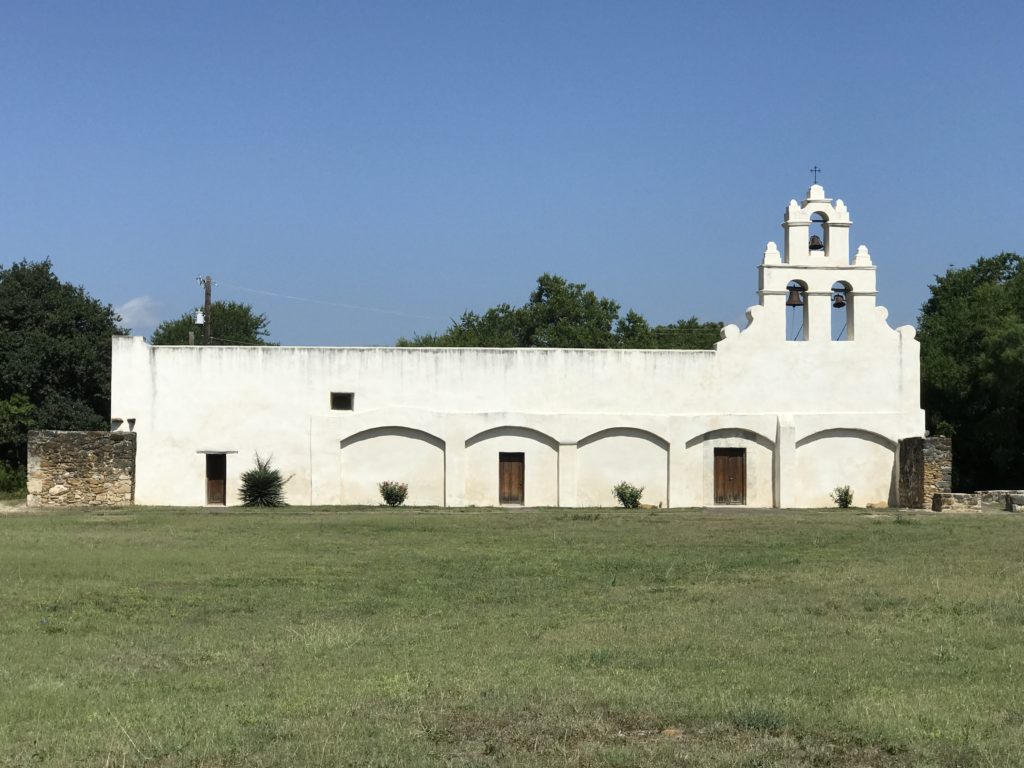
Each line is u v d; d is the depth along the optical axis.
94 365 54.34
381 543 26.81
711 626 15.49
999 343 46.09
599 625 15.77
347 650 14.16
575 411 40.69
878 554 23.94
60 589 18.92
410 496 40.31
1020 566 21.38
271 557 23.75
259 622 16.31
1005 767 9.11
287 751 9.58
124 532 28.88
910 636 14.58
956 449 49.31
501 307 82.69
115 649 14.27
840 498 40.69
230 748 9.73
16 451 52.75
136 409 39.84
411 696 11.41
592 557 24.00
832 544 26.17
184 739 9.98
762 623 15.69
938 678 12.22
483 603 18.12
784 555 23.98
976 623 15.47
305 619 16.58
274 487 39.50
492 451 40.53
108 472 38.94
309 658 13.69
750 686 11.85
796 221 41.47
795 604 17.33
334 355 40.25
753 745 9.77
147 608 17.44
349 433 40.03
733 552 24.78
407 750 9.59
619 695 11.38
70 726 10.60
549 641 14.61
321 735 10.05
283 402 40.12
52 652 14.06
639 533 29.28
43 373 53.75
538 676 12.41
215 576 20.83
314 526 31.00
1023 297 51.41
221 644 14.62
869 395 41.44
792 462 40.69
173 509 37.62
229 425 39.97
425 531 29.78
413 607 17.72
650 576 20.98
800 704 11.05
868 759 9.45
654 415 40.72
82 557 23.06
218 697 11.62
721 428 40.78
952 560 22.53
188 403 39.94
